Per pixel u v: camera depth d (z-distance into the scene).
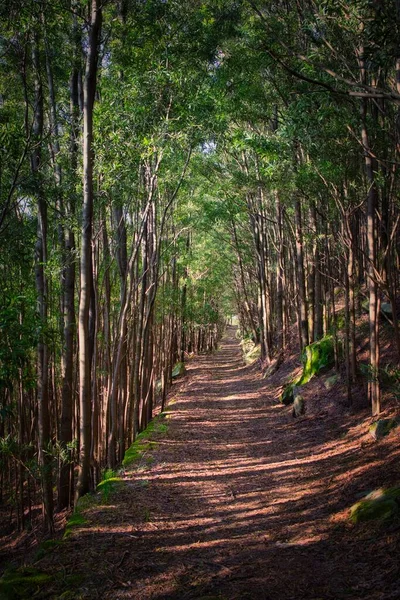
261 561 4.92
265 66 10.11
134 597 4.19
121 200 10.25
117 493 7.67
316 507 6.42
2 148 7.97
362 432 9.20
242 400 17.80
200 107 9.75
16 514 11.21
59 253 9.44
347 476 7.23
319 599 3.96
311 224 16.20
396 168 7.46
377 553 4.61
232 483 8.30
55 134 10.27
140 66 10.01
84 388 8.06
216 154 17.66
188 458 10.19
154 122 9.80
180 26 9.95
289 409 14.17
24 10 8.80
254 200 20.98
